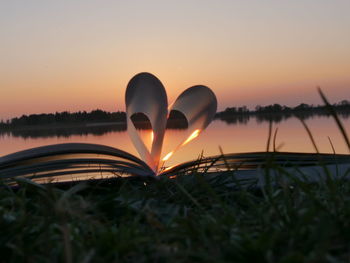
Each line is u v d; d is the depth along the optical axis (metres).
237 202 1.08
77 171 1.74
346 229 0.64
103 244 0.66
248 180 1.31
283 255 0.58
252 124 10.41
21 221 0.75
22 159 1.66
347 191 1.04
